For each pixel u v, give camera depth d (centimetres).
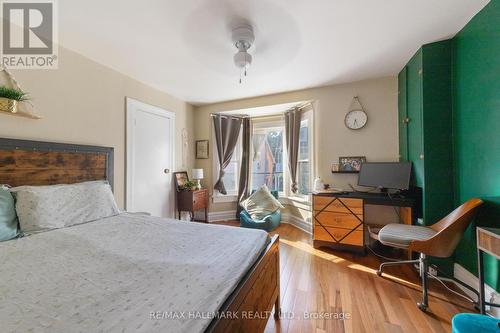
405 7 160
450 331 140
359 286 191
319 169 321
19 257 114
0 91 162
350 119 301
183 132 390
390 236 184
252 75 279
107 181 240
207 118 416
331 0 152
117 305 74
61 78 210
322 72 271
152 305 74
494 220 141
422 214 218
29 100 186
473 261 173
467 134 182
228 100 389
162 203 338
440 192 206
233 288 92
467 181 183
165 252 119
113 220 186
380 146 289
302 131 369
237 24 177
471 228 171
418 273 212
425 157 210
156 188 327
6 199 150
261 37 195
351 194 269
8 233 140
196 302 76
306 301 171
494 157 154
